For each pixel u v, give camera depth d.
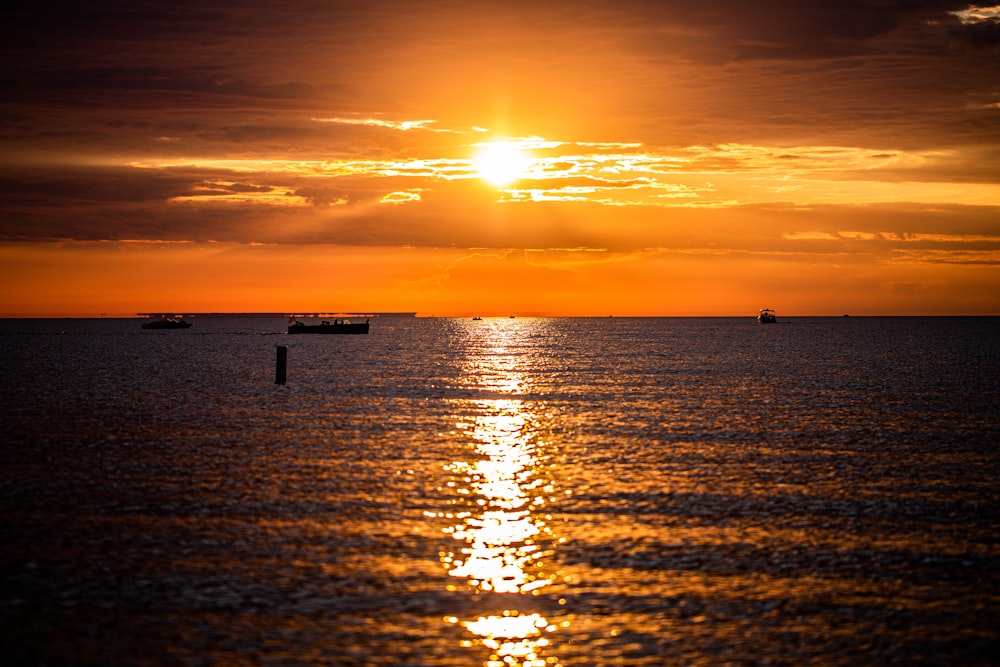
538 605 23.36
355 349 158.62
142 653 20.34
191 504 33.19
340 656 20.30
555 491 36.25
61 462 41.06
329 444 47.34
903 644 21.12
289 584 24.64
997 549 28.11
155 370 101.94
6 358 127.94
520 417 59.81
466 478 38.72
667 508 33.38
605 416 60.25
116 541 28.30
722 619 22.47
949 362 115.62
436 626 22.02
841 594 24.16
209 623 21.95
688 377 92.75
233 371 100.25
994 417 58.53
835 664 20.14
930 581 25.16
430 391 77.94
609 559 27.14
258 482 37.22
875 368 104.88
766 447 46.66
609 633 21.70
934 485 37.09
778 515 32.22
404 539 29.11
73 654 20.27
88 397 70.44
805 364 112.88
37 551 27.20
